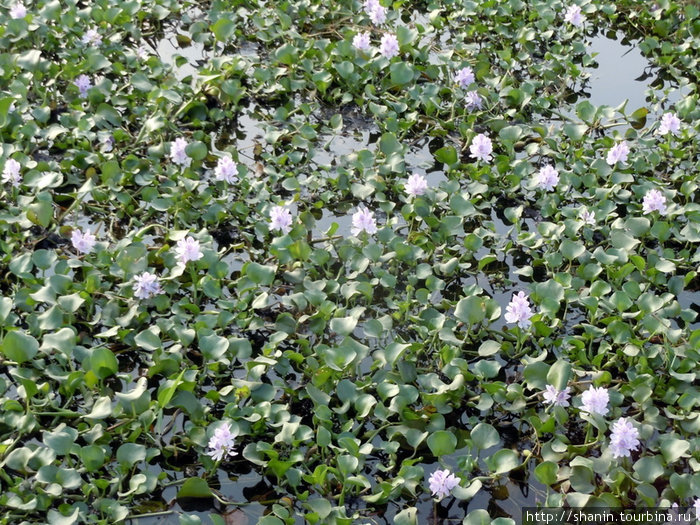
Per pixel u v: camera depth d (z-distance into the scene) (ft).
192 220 16.38
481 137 17.87
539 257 16.11
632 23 25.13
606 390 11.83
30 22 21.20
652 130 20.20
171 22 24.18
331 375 12.70
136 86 19.66
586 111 20.17
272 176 17.78
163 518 11.31
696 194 18.42
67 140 18.11
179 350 13.08
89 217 16.69
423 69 21.61
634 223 16.44
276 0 24.14
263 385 12.53
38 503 10.77
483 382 12.84
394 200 17.85
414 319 14.05
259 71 20.75
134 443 11.44
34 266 15.38
